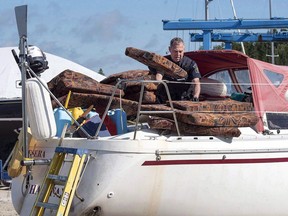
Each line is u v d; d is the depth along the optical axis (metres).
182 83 8.45
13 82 21.98
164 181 7.49
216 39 16.08
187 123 7.65
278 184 8.01
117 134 8.11
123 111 8.19
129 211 7.49
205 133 7.70
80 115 8.30
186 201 7.65
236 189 7.81
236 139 7.81
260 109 8.35
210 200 7.73
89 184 7.36
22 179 8.57
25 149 7.78
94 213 7.45
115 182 7.29
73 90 8.27
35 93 7.69
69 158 7.60
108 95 8.35
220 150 7.68
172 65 8.41
